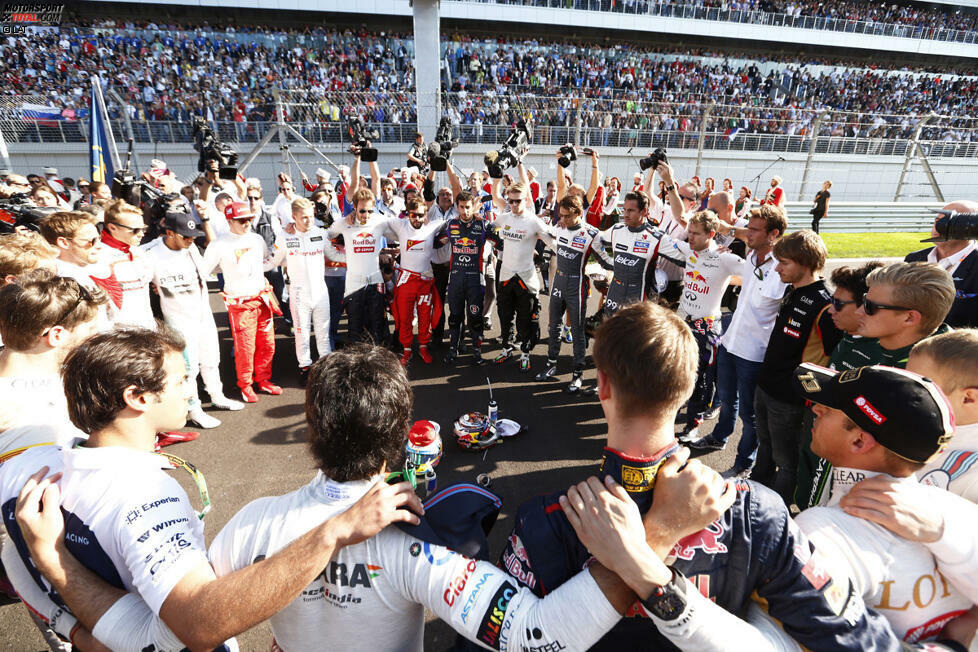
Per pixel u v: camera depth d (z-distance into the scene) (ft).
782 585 3.06
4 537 4.37
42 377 5.59
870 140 49.70
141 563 3.36
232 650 4.70
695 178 30.81
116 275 10.85
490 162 15.40
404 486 3.37
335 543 3.05
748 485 3.30
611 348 3.26
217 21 77.82
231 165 15.93
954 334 5.05
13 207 13.99
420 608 3.74
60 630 4.21
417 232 15.78
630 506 3.00
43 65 58.39
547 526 3.31
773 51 94.38
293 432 13.03
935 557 3.39
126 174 16.63
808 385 4.05
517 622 3.02
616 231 13.98
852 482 3.79
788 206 47.44
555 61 79.61
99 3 71.77
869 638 2.96
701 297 12.19
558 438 12.80
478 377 16.19
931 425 3.25
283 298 19.24
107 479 3.74
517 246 15.49
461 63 72.18
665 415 3.19
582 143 47.93
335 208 23.34
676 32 80.84
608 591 2.95
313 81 66.39
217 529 9.71
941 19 96.89
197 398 12.95
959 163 56.85
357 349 3.75
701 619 2.79
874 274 6.84
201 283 12.96
